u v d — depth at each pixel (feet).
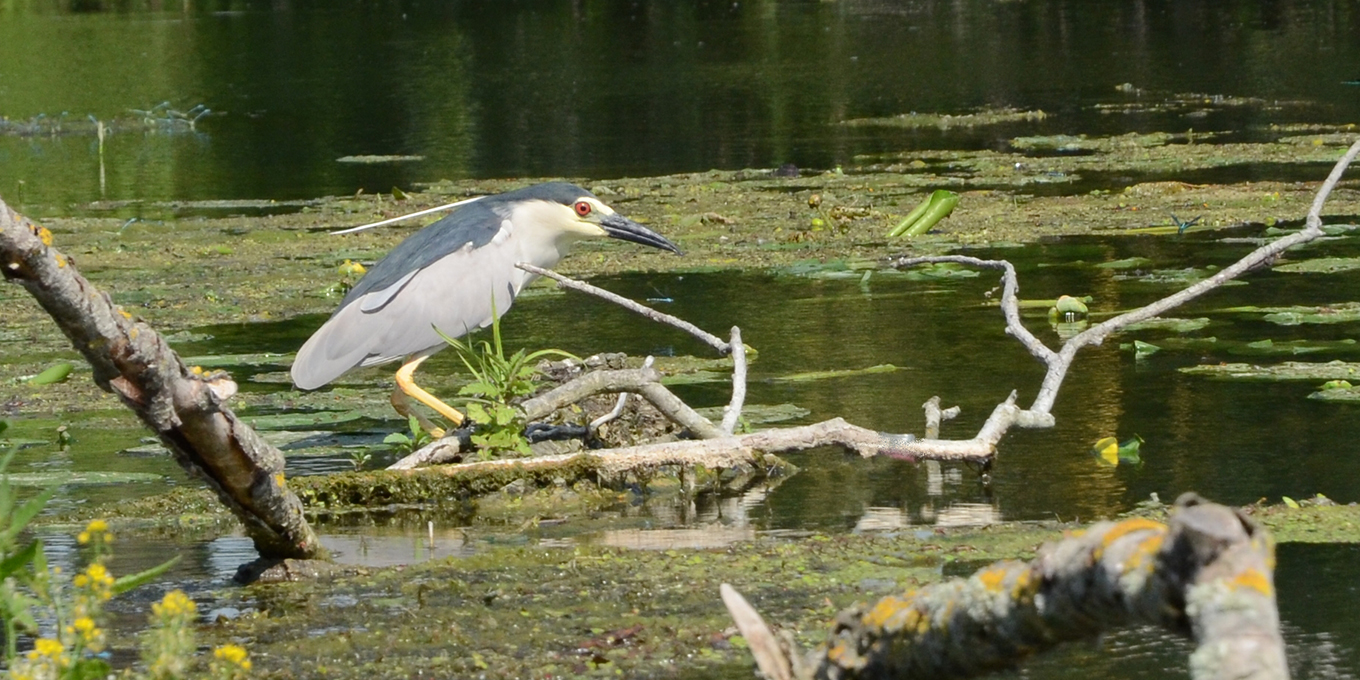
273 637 22.18
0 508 18.83
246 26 181.78
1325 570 23.48
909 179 77.00
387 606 23.56
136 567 26.16
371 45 161.89
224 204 78.07
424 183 82.94
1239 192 66.95
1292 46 130.72
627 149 94.32
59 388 41.04
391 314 36.55
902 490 30.01
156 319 50.47
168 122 115.24
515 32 169.99
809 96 116.67
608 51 151.02
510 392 32.96
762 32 162.09
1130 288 49.19
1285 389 35.94
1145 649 20.49
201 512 29.58
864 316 46.96
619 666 20.62
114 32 177.47
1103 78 119.14
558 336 46.01
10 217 21.47
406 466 31.99
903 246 59.36
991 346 42.09
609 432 34.32
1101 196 68.49
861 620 14.60
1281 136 85.81
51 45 166.20
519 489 31.17
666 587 24.03
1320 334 41.50
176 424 23.58
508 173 85.81
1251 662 10.58
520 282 38.58
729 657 20.84
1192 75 117.80
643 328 46.83
